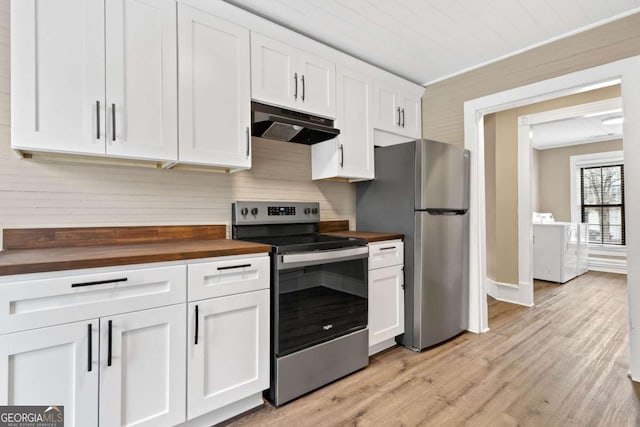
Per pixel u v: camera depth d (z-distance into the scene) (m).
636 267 2.04
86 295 1.24
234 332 1.63
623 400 1.83
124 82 1.54
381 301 2.41
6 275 1.09
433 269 2.57
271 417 1.69
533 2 2.02
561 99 3.54
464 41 2.48
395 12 2.11
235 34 1.92
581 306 3.73
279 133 2.30
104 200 1.77
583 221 6.23
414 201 2.52
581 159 6.14
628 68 2.10
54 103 1.37
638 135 2.05
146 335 1.38
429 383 2.03
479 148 2.92
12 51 1.30
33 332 1.14
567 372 2.16
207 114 1.81
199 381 1.51
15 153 1.53
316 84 2.33
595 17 2.18
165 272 1.42
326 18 2.16
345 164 2.51
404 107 3.06
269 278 1.78
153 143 1.63
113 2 1.52
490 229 4.22
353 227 3.00
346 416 1.70
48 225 1.62
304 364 1.88
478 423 1.63
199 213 2.10
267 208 2.34
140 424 1.36
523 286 3.81
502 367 2.24
